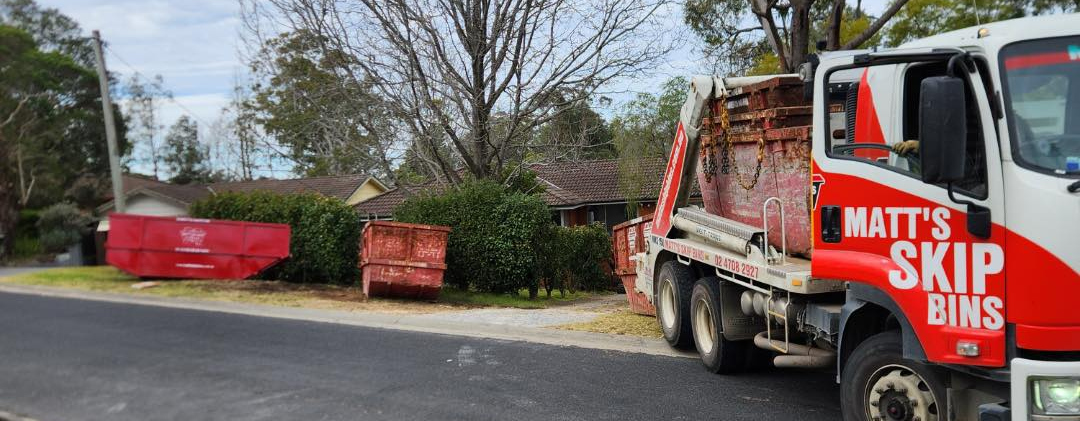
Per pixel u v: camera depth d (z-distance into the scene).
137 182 51.88
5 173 39.50
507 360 8.77
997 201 4.38
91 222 42.38
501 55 18.06
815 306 6.26
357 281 17.36
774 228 7.25
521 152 19.81
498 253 17.06
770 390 7.26
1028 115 4.36
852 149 5.48
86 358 8.90
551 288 19.28
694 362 8.62
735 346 7.78
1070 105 4.32
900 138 5.06
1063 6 17.70
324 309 13.11
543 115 18.67
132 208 39.44
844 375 5.38
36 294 14.84
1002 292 4.36
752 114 7.64
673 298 9.17
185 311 12.70
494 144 19.06
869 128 5.41
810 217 6.64
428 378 7.86
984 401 4.57
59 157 47.56
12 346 9.62
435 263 15.02
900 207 4.91
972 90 4.54
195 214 18.47
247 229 16.50
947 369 4.75
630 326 10.93
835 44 15.59
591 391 7.28
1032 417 4.13
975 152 4.54
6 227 38.88
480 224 17.27
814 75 6.02
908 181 4.87
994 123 4.42
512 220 17.28
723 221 7.85
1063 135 4.29
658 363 8.57
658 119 27.53
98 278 16.69
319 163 36.06
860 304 5.36
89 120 48.19
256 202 17.88
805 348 6.50
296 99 19.94
